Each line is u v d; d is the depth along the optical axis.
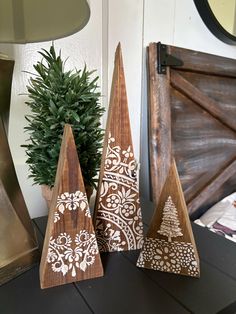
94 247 0.48
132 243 0.57
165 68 0.95
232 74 1.24
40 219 0.73
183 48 1.03
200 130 1.12
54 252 0.45
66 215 0.45
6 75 0.54
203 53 1.09
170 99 0.99
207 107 1.13
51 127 0.54
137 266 0.52
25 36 0.59
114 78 0.50
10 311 0.41
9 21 0.58
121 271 0.51
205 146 1.15
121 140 0.52
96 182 0.62
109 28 0.85
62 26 0.55
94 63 0.85
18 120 0.75
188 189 1.08
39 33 0.58
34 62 0.75
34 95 0.57
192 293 0.46
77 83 0.55
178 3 1.01
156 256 0.52
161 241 0.51
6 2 0.57
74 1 0.51
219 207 1.13
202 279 0.50
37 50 0.75
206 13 1.08
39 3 0.56
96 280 0.48
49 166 0.57
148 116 0.99
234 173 1.27
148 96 0.97
